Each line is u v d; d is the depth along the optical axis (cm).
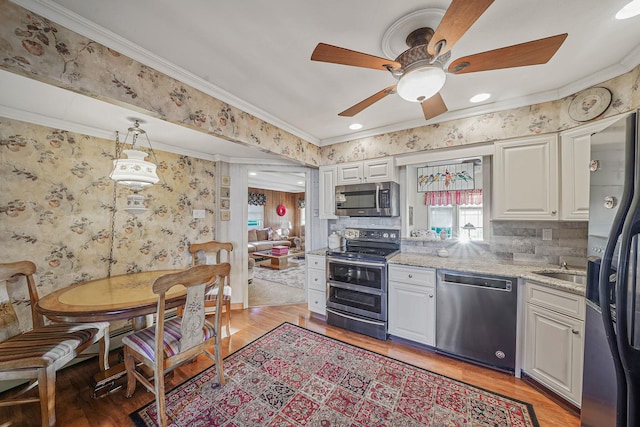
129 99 142
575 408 157
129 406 166
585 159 182
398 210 297
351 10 121
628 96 160
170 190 299
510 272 198
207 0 113
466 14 91
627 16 123
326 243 355
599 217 110
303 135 301
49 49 114
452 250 266
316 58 118
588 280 117
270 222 880
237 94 204
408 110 239
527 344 185
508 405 164
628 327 86
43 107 190
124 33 133
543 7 119
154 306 170
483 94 207
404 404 166
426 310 228
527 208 211
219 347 182
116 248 253
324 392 177
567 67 167
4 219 190
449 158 254
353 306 268
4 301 167
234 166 353
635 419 85
